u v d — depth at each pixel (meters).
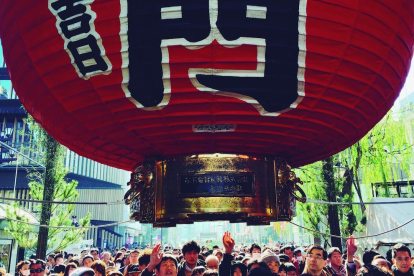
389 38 4.76
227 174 5.45
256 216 5.49
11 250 16.55
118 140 5.54
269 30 4.21
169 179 5.60
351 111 5.09
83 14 4.35
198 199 5.36
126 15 4.23
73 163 53.28
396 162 19.97
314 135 5.43
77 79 4.65
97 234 51.03
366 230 15.45
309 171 17.56
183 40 4.20
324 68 4.48
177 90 4.40
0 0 5.33
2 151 36.81
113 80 4.49
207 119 4.71
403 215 13.41
